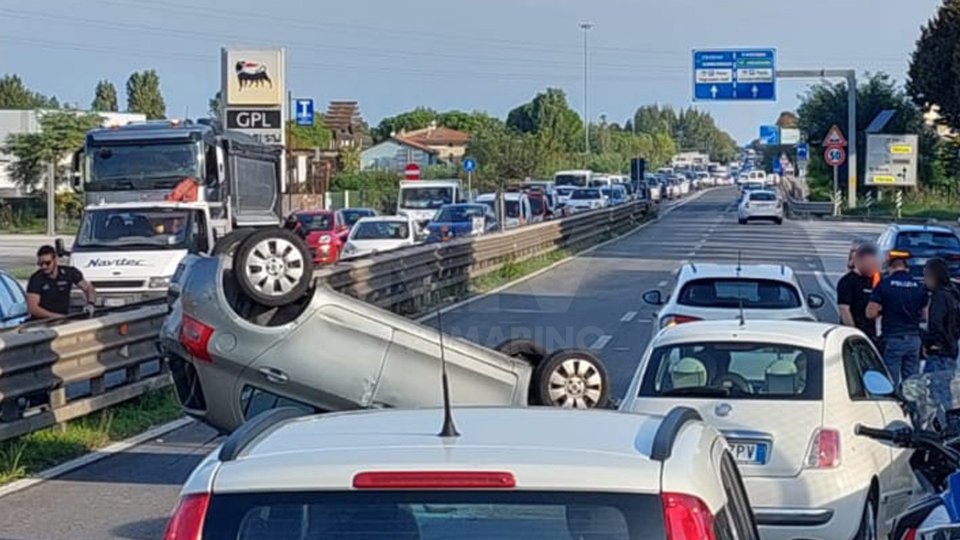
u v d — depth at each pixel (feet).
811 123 267.80
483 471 11.37
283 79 147.33
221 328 34.32
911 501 31.30
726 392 29.50
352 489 11.46
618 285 99.14
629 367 59.93
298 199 203.51
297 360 34.55
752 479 28.37
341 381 34.88
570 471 11.44
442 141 412.98
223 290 34.30
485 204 147.33
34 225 205.46
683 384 29.91
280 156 116.37
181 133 97.55
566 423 13.48
